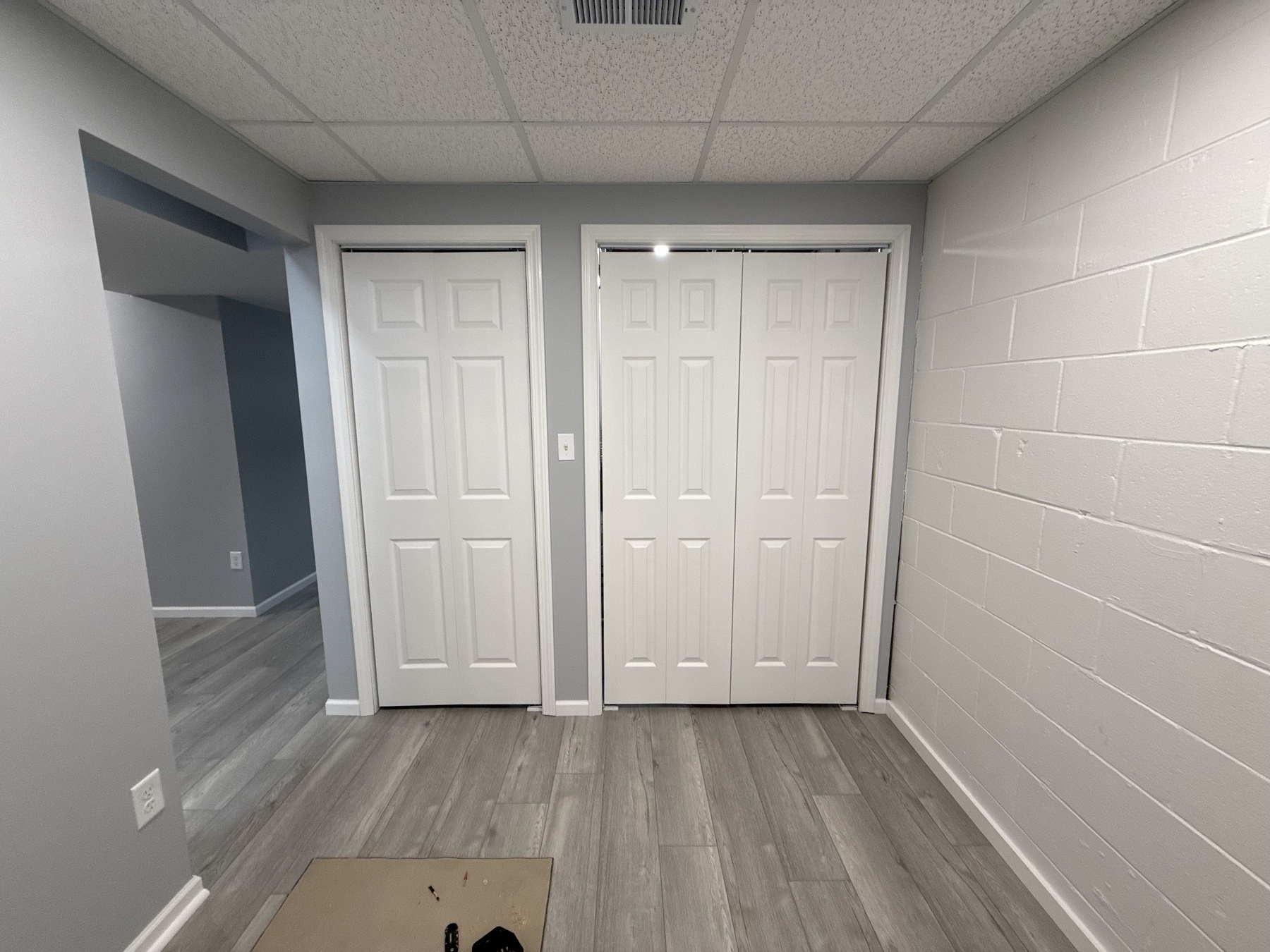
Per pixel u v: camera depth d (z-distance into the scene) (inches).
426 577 86.7
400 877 58.6
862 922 53.3
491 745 80.8
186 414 129.3
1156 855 43.4
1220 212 38.1
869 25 43.4
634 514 85.0
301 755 78.8
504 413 82.7
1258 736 36.3
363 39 44.9
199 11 41.2
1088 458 49.4
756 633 88.4
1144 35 43.6
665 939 51.7
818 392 82.0
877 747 80.0
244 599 135.0
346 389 80.7
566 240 76.9
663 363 81.2
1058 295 52.8
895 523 83.3
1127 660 45.8
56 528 42.5
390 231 76.2
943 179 71.9
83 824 44.8
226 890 57.1
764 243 77.4
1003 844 60.5
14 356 39.6
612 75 50.4
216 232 80.7
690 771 75.0
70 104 43.1
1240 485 37.1
